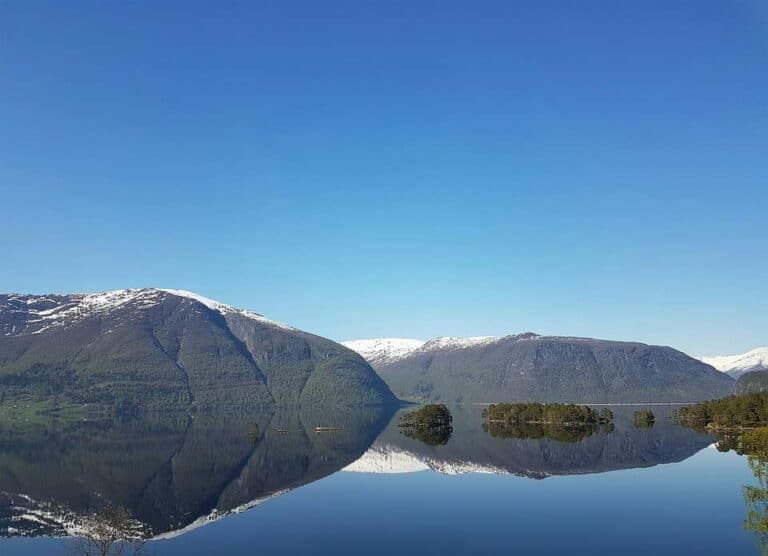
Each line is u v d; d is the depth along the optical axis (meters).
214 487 120.25
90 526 83.62
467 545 74.38
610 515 88.88
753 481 115.81
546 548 72.75
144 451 190.12
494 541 76.00
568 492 107.44
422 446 191.88
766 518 82.06
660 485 112.88
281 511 95.69
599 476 124.06
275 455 174.75
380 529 82.75
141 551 73.94
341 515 91.88
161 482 127.12
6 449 198.88
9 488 120.06
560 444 186.38
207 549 74.38
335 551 72.88
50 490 117.88
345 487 116.94
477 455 163.38
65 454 182.00
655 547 72.69
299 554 71.75
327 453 178.38
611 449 171.12
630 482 116.44
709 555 69.50
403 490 112.38
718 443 182.12
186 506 101.81
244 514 94.12
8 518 94.00
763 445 138.25
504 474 129.62
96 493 114.56
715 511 90.69
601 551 71.31
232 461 161.50
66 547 77.56
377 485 118.44
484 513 91.50
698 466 135.75
